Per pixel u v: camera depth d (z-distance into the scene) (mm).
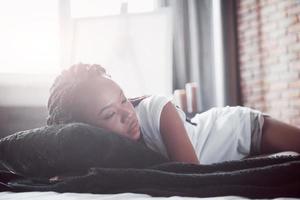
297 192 615
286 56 3172
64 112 1007
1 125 2959
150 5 3604
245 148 1399
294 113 3098
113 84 1000
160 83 3143
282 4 3209
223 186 645
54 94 1058
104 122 974
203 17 3629
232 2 3641
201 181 681
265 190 621
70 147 855
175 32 3652
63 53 3207
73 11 3334
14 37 3074
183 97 3217
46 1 3174
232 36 3625
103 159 872
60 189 768
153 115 1068
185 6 3668
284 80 3189
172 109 1084
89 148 858
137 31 3199
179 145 1036
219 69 3605
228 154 1367
